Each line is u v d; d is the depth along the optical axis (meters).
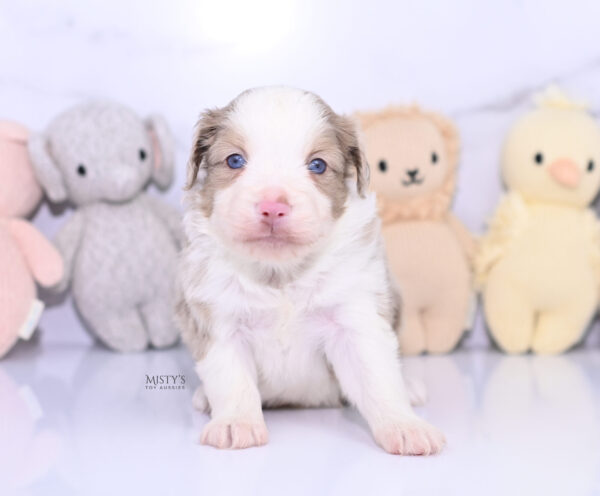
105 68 0.77
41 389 0.58
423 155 0.69
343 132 0.51
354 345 0.49
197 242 0.50
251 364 0.50
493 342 0.76
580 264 0.70
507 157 0.73
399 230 0.70
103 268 0.70
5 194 0.69
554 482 0.40
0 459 0.44
